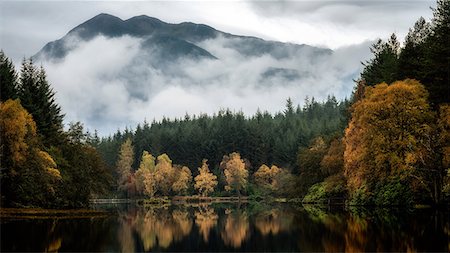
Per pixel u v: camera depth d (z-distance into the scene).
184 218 63.09
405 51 67.88
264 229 43.25
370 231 36.41
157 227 47.75
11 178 62.44
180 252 29.75
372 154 59.94
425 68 59.53
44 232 37.41
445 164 54.41
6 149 60.94
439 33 59.69
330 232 37.38
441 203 56.81
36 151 64.56
